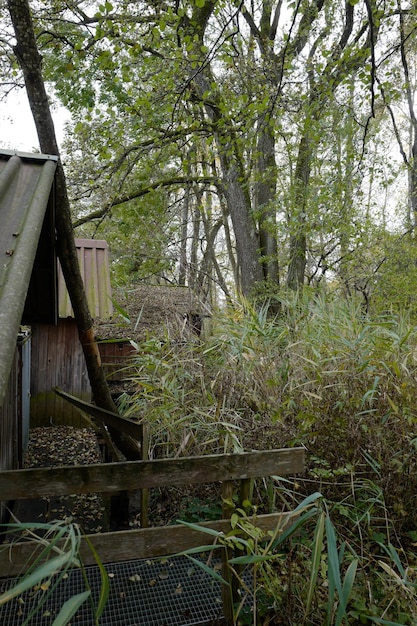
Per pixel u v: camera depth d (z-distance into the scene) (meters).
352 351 3.99
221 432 3.72
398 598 2.55
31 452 6.83
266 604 2.64
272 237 9.87
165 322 5.48
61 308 8.05
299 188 8.73
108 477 2.26
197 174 11.91
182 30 6.06
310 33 7.87
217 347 4.70
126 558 2.22
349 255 8.97
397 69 7.59
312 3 7.58
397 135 7.50
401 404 3.61
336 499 3.57
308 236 9.45
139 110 7.39
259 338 4.44
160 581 2.89
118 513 4.14
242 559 2.08
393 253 9.00
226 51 6.88
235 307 5.00
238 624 2.49
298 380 4.04
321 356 4.20
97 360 4.52
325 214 8.69
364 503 3.46
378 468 3.54
